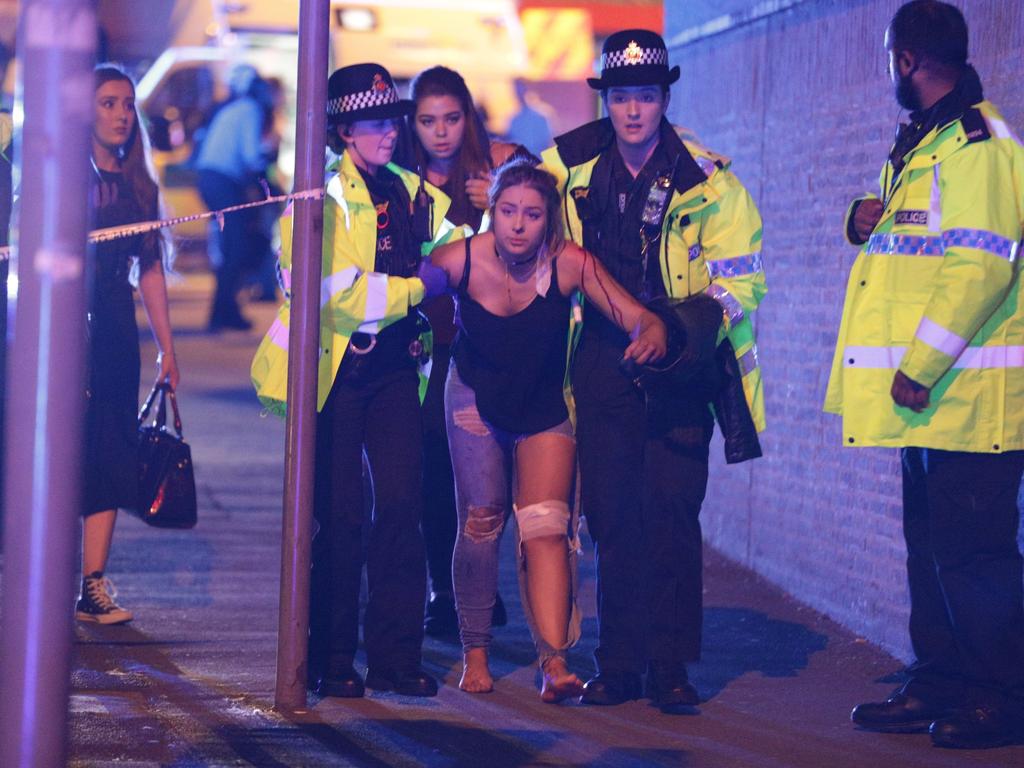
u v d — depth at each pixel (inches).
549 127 2903.5
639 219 803.4
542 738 741.3
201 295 3309.5
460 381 818.2
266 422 1851.6
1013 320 735.7
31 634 481.4
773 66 1136.2
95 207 944.9
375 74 797.2
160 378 975.6
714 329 770.2
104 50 984.9
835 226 1020.5
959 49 738.2
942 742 741.9
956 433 732.7
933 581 780.6
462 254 789.9
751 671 892.0
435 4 2928.2
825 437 1033.5
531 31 2999.5
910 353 725.3
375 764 688.4
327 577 812.6
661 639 808.9
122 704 780.0
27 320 481.1
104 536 977.5
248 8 2977.4
